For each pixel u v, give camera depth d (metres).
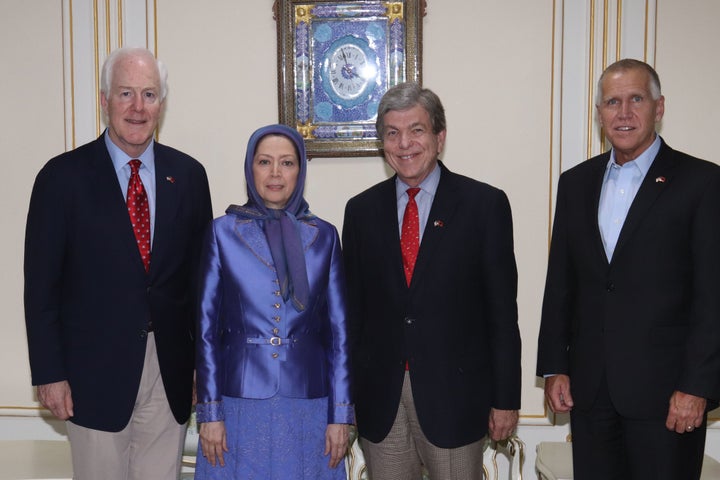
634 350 2.34
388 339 2.51
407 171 2.49
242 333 2.31
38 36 3.59
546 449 3.25
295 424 2.27
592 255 2.47
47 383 2.38
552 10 3.49
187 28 3.57
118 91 2.44
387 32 3.50
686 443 2.34
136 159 2.55
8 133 3.62
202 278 2.35
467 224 2.48
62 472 2.94
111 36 3.57
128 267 2.45
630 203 2.46
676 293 2.33
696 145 3.49
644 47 3.47
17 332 3.65
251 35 3.56
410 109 2.47
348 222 2.69
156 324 2.48
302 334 2.33
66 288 2.47
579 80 3.51
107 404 2.43
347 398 2.36
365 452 2.63
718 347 2.23
